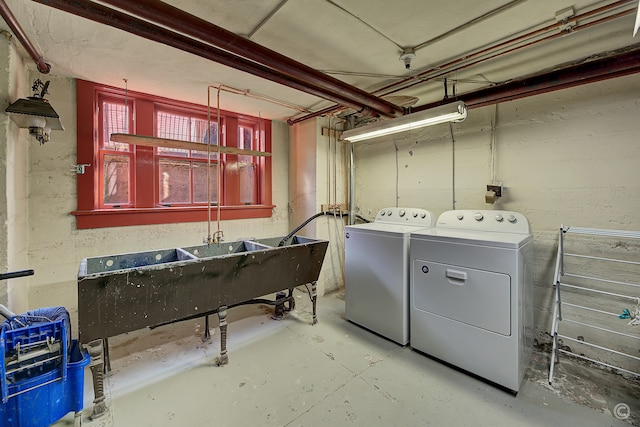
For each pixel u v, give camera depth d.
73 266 2.46
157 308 1.87
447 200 2.93
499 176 2.56
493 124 2.58
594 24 1.64
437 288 2.15
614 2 1.48
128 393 1.81
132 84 2.57
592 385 1.88
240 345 2.39
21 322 1.48
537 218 2.36
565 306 2.24
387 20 1.67
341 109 3.04
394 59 2.13
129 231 2.72
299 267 2.63
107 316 1.69
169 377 1.97
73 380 1.56
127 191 2.80
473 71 2.31
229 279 2.17
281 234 3.88
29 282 2.26
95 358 1.65
